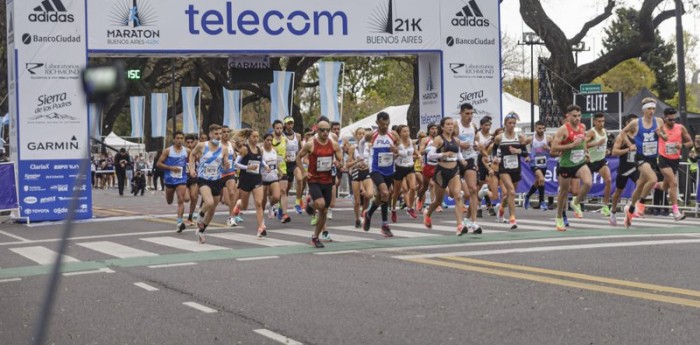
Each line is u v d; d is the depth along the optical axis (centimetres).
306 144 1112
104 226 1622
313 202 1116
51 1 1780
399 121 3344
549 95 2966
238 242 1238
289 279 848
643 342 538
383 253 1055
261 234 1299
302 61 3756
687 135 1423
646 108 1359
